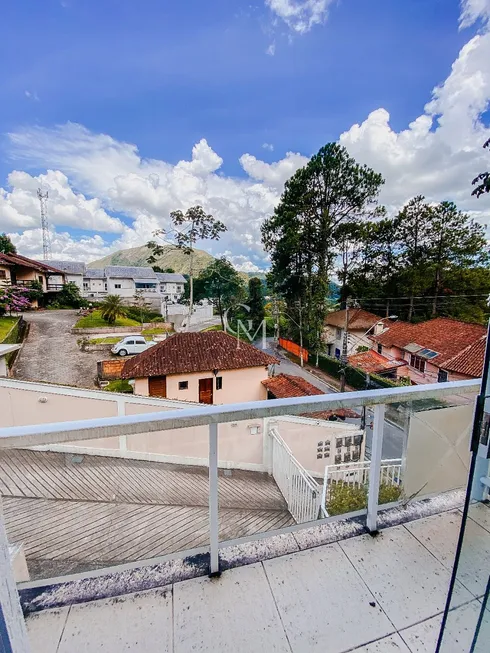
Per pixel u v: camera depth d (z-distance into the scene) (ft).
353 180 65.98
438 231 68.54
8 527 5.42
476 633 2.61
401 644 3.16
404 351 52.54
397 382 45.16
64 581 3.71
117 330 66.33
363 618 3.40
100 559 5.08
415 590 3.73
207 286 100.27
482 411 2.89
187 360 37.58
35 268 80.89
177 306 104.99
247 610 3.44
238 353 40.32
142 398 18.56
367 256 78.64
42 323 66.95
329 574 3.90
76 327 64.49
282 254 70.44
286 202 69.56
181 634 3.18
